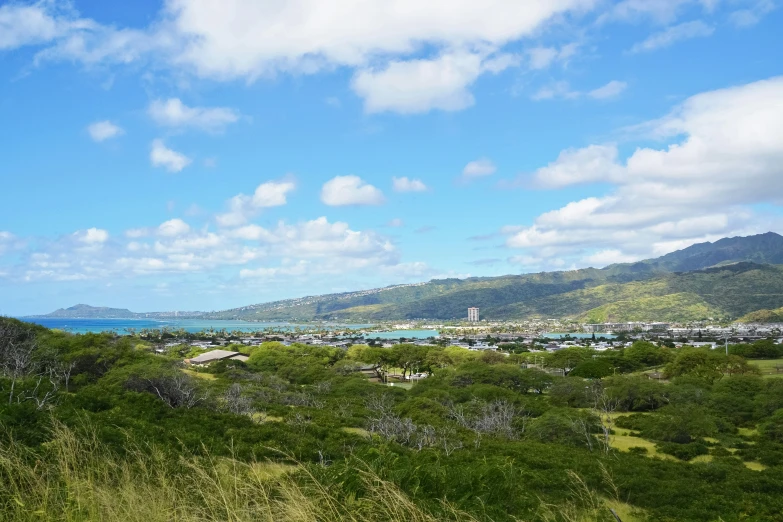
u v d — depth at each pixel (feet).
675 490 70.28
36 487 21.09
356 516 19.60
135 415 73.26
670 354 313.73
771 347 327.67
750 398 176.65
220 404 122.11
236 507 19.69
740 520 59.67
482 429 129.70
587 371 265.34
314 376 254.47
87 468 23.48
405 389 234.99
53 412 40.29
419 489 22.80
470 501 23.61
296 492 20.17
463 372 232.32
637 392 180.14
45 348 154.40
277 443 66.03
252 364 281.13
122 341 170.71
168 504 21.01
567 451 103.30
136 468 25.72
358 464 24.07
